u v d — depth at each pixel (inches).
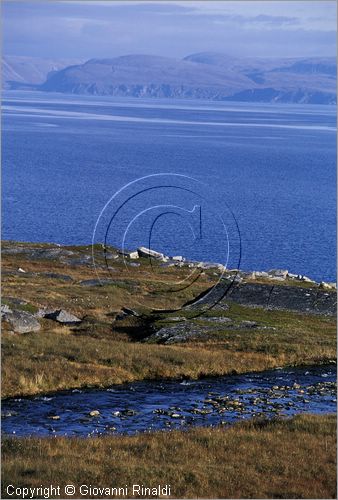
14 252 4835.1
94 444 1601.9
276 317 3398.1
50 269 4399.6
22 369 2327.8
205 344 2844.5
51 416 1968.5
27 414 1982.0
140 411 2055.9
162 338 2915.8
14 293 3469.5
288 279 4574.3
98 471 1375.5
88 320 3191.4
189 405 2132.1
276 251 7047.2
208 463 1472.7
